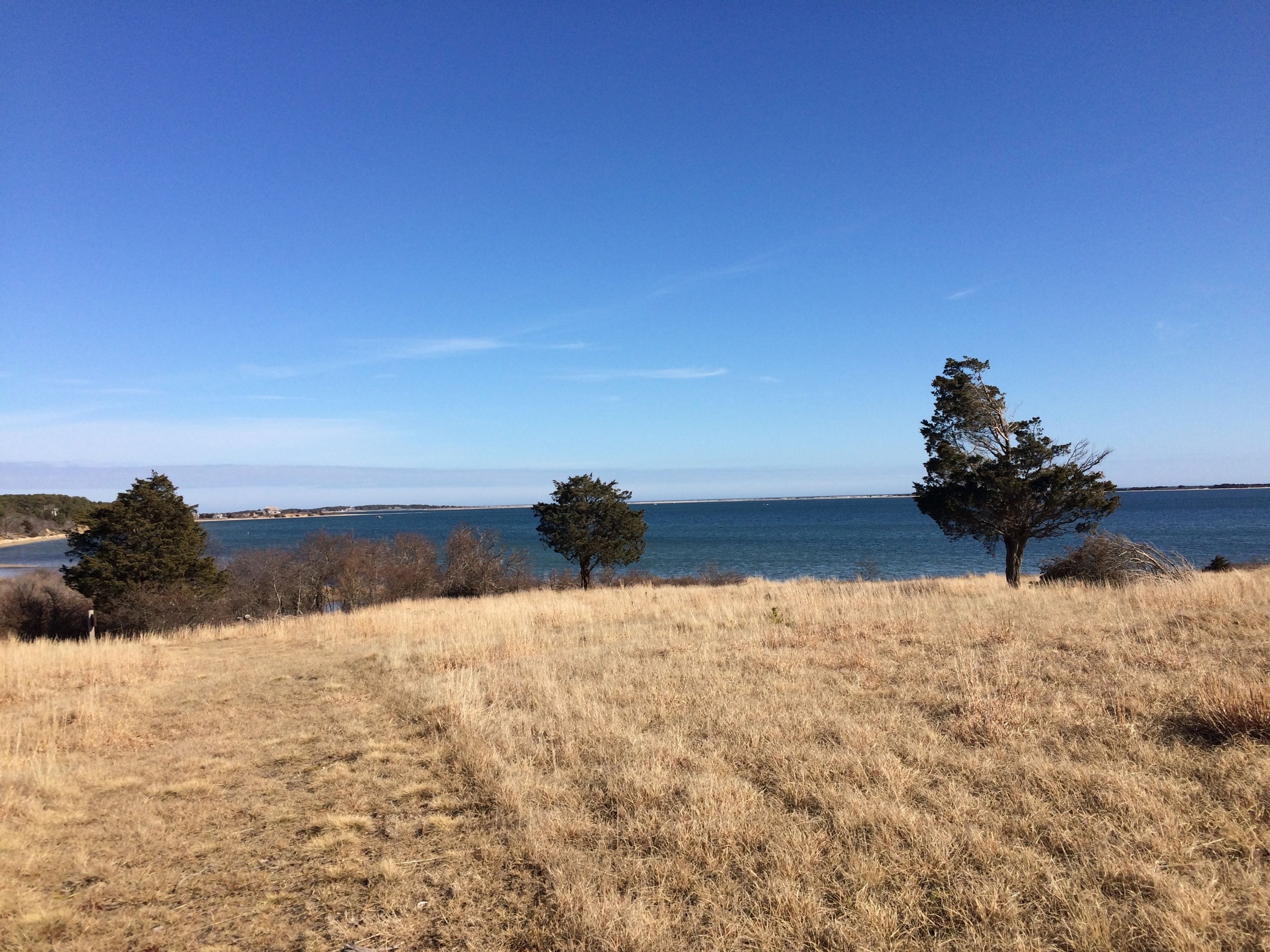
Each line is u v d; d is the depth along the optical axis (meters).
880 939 3.11
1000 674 7.14
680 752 5.68
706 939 3.24
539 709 7.43
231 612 27.19
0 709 9.75
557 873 3.91
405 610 22.08
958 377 21.59
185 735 7.89
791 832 4.19
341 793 5.59
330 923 3.64
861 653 9.07
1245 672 6.64
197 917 3.78
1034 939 3.03
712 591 22.83
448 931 3.51
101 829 5.04
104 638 19.28
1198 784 4.35
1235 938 2.93
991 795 4.53
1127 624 9.45
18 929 3.67
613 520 31.86
